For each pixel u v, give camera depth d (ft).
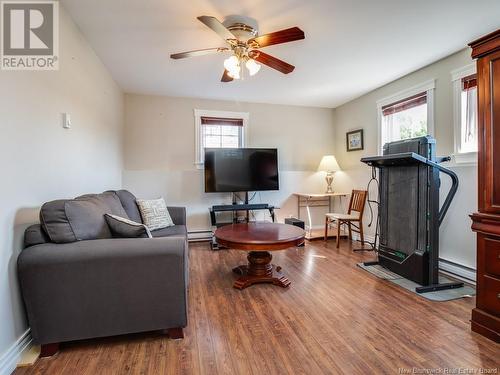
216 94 13.83
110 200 7.44
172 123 14.15
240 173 14.06
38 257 4.86
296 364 4.88
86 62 8.25
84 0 6.44
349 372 4.68
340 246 13.28
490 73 5.64
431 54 9.41
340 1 6.51
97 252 5.10
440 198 9.77
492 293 5.64
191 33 7.98
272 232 9.03
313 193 16.35
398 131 12.16
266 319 6.44
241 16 7.06
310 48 8.93
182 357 5.07
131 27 7.63
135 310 5.32
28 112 5.30
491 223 5.65
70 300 5.05
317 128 16.46
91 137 8.66
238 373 4.66
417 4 6.64
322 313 6.73
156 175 13.94
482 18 7.25
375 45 8.76
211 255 11.82
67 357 5.05
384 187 9.94
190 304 7.22
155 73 10.95
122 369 4.75
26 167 5.21
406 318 6.48
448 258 9.48
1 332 4.46
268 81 11.98
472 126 8.91
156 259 5.32
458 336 5.74
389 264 9.62
